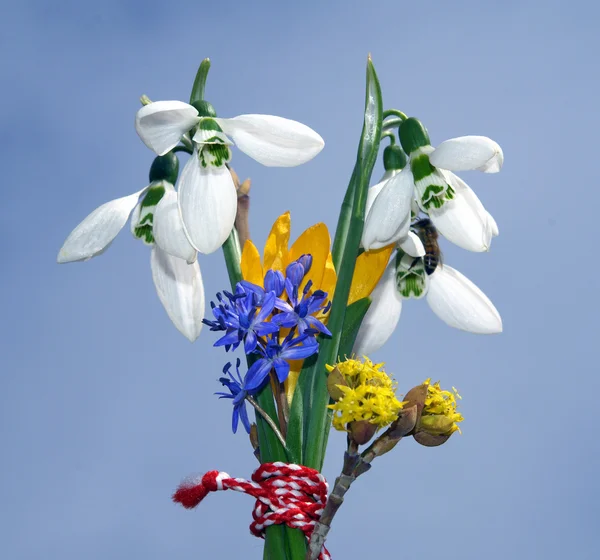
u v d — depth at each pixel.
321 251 0.37
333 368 0.35
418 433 0.35
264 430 0.36
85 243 0.37
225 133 0.36
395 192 0.37
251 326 0.35
